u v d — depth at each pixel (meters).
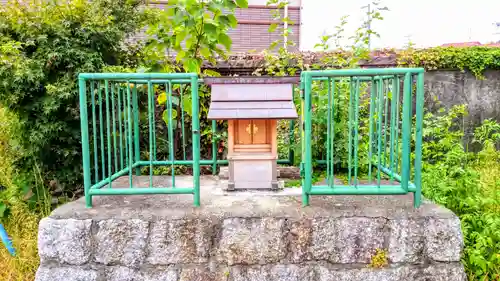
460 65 4.51
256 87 2.33
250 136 2.44
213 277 2.09
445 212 2.15
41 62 2.99
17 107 3.08
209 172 3.86
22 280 2.50
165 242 2.10
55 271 2.08
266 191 2.50
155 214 2.13
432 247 2.10
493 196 3.02
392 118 2.30
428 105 4.60
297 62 4.25
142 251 2.10
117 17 3.51
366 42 3.90
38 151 3.21
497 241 2.55
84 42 3.14
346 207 2.20
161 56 3.75
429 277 2.10
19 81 2.91
